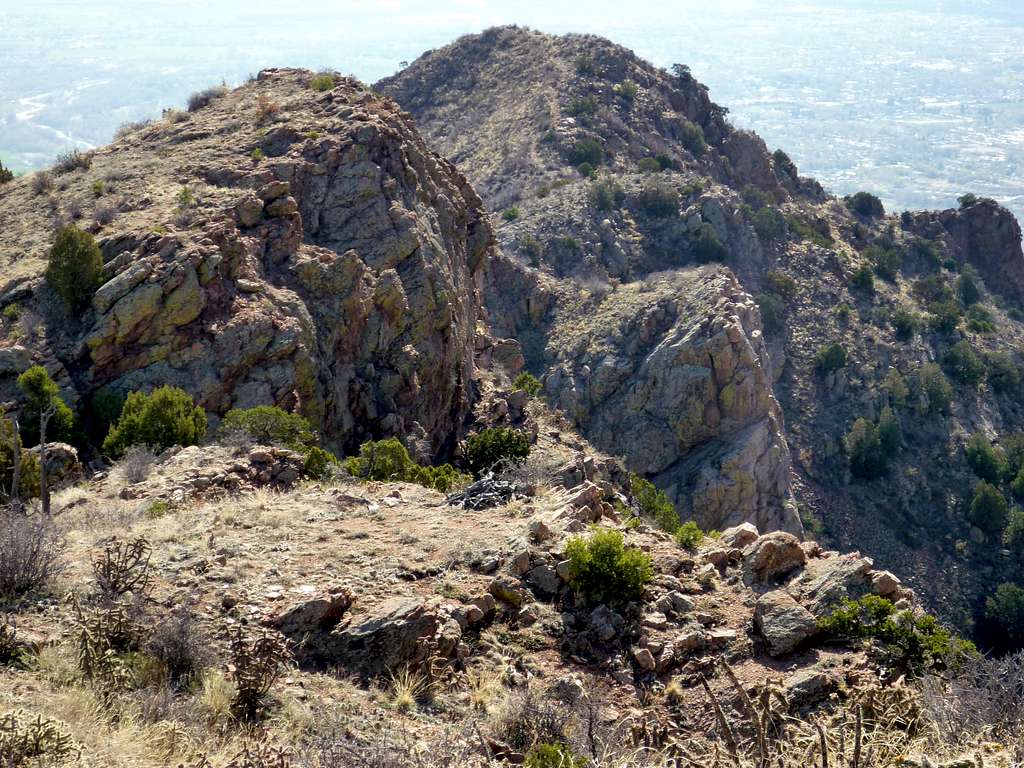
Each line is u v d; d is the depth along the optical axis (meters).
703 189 112.88
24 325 38.69
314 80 64.75
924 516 88.62
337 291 45.66
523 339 87.31
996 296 126.56
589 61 143.12
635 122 133.38
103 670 10.73
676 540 16.30
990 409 101.94
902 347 104.12
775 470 72.62
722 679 12.62
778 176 142.62
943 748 9.27
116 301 38.75
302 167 51.44
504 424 53.88
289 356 40.50
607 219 104.88
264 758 9.36
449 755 9.73
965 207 136.12
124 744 9.36
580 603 13.98
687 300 82.62
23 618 11.85
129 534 15.24
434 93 152.25
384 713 11.04
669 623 13.61
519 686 12.16
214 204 46.59
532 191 114.69
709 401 74.56
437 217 56.62
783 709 11.25
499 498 17.58
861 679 12.23
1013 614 78.75
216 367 38.88
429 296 49.88
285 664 11.65
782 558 15.01
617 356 81.19
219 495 19.50
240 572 13.73
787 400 97.19
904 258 124.88
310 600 12.55
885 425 91.19
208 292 40.62
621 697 12.38
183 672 11.20
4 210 50.75
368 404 45.03
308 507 17.03
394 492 18.67
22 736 8.78
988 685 10.56
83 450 33.56
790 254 112.12
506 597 13.83
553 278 94.81
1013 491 91.62
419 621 12.28
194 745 9.75
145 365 38.47
